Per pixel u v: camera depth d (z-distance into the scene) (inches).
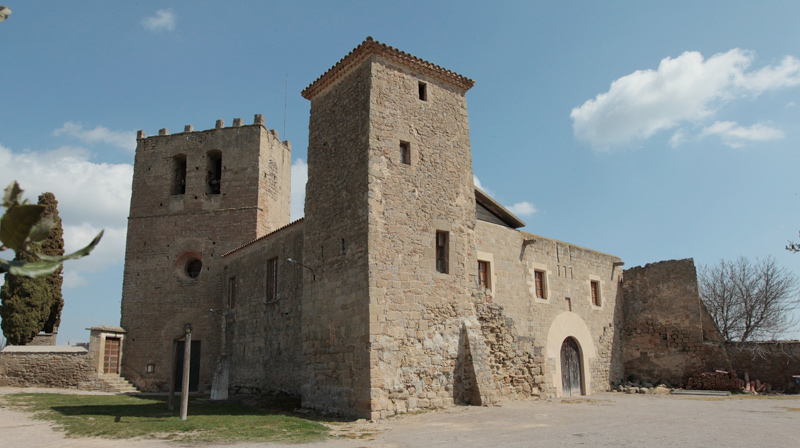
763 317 1197.7
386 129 700.0
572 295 968.3
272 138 1337.4
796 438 426.9
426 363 653.9
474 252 756.6
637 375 1039.0
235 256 1056.8
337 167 727.7
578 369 944.3
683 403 721.6
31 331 1185.4
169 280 1219.9
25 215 91.4
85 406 717.3
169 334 1184.8
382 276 642.8
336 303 677.9
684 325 999.6
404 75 741.9
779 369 916.6
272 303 882.8
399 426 548.7
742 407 660.7
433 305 682.2
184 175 1341.0
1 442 467.8
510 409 642.8
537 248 922.7
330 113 768.3
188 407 736.3
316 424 566.3
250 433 505.4
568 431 482.3
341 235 693.3
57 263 97.0
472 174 784.3
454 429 517.3
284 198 1386.6
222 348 1034.1
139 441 471.2
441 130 762.2
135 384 1154.7
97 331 1098.1
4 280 1193.4
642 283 1072.2
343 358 647.1
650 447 402.0
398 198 686.5
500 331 757.3
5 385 1045.2
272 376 850.1
